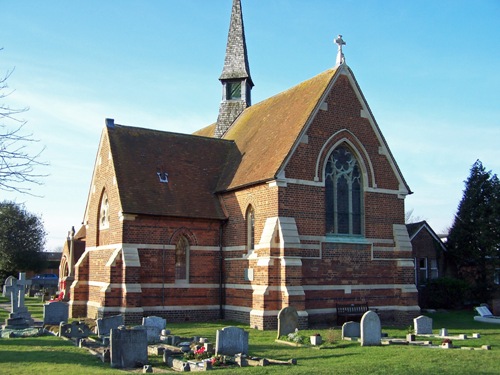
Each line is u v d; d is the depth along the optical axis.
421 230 41.94
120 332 16.25
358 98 30.53
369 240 29.67
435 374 14.28
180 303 29.16
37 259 72.25
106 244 30.48
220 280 30.44
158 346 19.14
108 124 32.47
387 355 17.75
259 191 28.30
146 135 33.22
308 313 27.03
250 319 26.83
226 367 16.02
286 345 20.61
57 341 20.97
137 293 27.33
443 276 41.38
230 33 41.88
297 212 27.45
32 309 39.59
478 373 14.50
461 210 43.28
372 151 30.55
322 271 27.83
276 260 26.47
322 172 28.50
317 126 28.73
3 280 70.19
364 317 20.53
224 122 40.59
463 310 39.28
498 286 42.03
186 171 32.31
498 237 41.84
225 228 30.86
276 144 29.55
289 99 33.31
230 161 33.78
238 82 41.09
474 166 43.78
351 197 29.77
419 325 23.67
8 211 70.81
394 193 30.98
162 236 29.06
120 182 29.36
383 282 29.83
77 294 32.12
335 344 20.48
